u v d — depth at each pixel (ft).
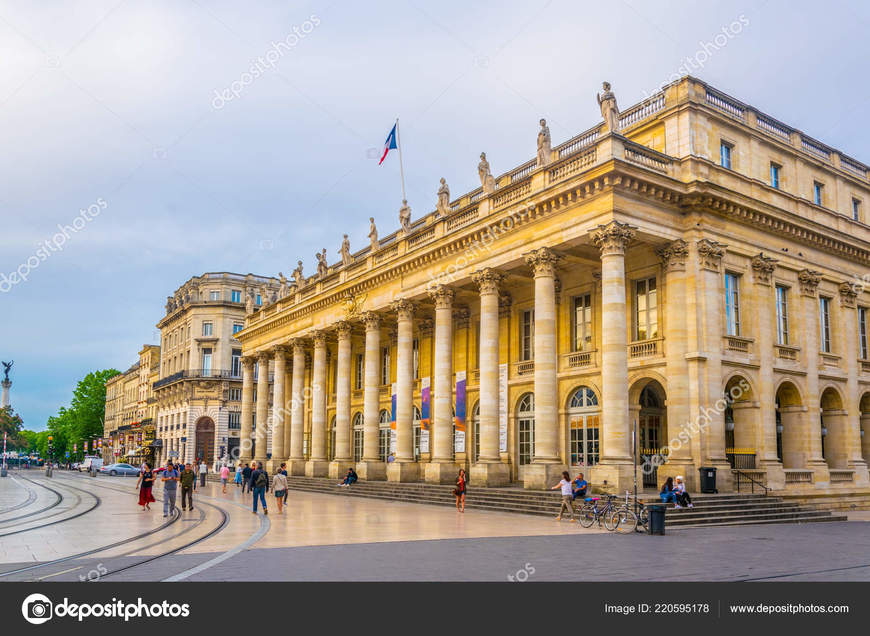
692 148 106.93
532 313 133.49
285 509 104.01
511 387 134.41
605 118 100.53
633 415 109.70
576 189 101.50
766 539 69.62
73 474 314.14
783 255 119.03
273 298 227.61
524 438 131.44
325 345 177.58
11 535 69.26
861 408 136.26
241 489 162.30
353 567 49.49
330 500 125.29
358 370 192.95
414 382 163.32
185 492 99.30
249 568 48.96
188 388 298.97
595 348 117.19
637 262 112.06
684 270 104.73
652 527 72.64
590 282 120.16
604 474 93.30
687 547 61.98
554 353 106.63
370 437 150.82
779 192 119.44
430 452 145.28
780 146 123.85
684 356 102.47
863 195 142.20
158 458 339.36
